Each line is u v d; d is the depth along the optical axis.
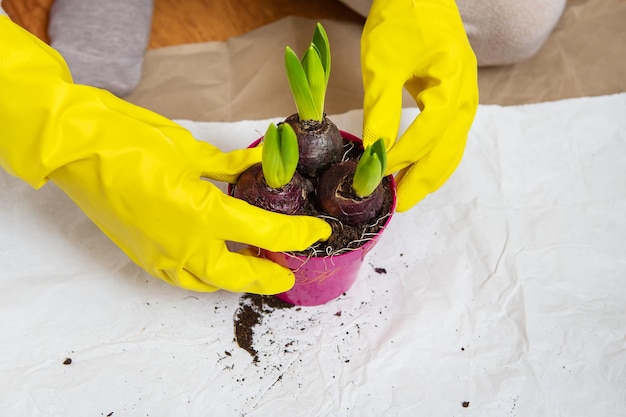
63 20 0.84
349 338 0.68
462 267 0.71
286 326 0.68
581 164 0.77
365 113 0.65
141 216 0.56
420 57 0.65
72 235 0.72
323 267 0.61
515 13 0.77
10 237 0.71
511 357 0.66
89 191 0.57
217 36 0.89
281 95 0.83
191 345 0.67
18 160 0.57
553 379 0.65
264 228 0.57
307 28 0.89
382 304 0.70
